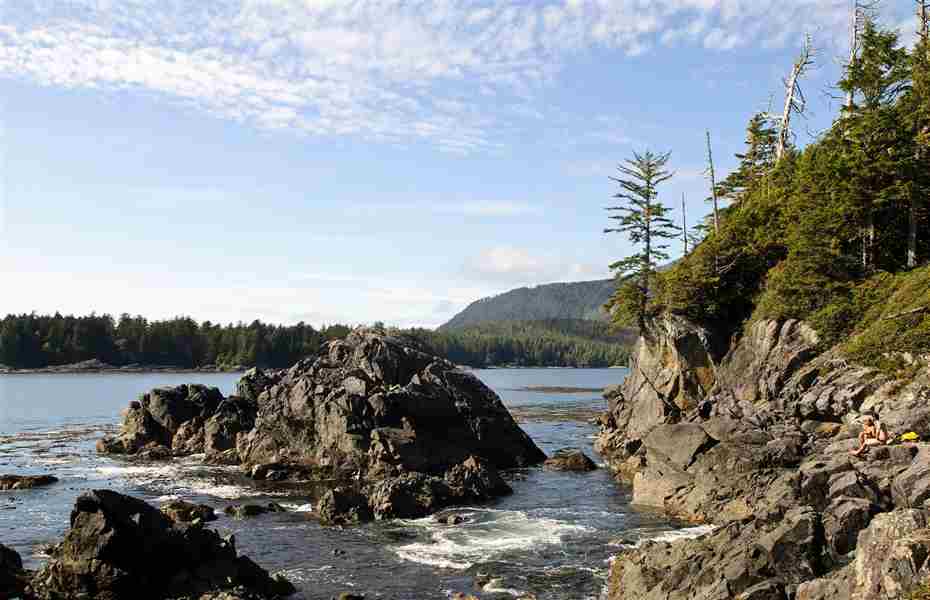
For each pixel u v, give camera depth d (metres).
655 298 67.38
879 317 44.41
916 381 37.12
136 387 173.25
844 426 38.19
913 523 16.53
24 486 50.00
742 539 23.03
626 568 25.97
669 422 59.19
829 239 52.44
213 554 28.41
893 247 54.34
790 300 51.84
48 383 187.88
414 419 59.56
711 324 62.28
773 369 49.41
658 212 71.25
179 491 49.84
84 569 25.67
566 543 34.38
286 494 49.03
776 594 18.73
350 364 67.50
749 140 86.38
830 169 52.97
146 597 26.19
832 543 22.12
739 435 40.28
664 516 39.72
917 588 14.80
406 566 31.20
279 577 28.42
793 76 70.19
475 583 28.58
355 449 55.72
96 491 27.44
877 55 55.47
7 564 27.77
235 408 68.31
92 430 87.50
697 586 21.53
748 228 64.19
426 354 71.38
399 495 42.16
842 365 43.19
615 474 56.28
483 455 60.91
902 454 27.97
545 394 158.50
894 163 49.53
